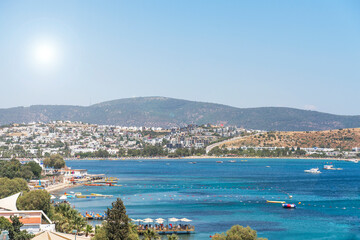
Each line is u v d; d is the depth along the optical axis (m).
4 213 149.12
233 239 135.00
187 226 185.88
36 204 177.88
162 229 183.62
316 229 192.12
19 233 130.12
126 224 133.25
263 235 180.88
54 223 163.12
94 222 197.38
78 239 127.12
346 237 177.75
